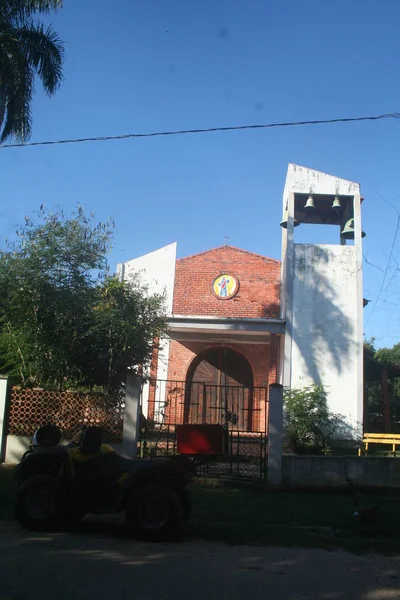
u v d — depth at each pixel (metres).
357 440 18.03
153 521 6.78
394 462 10.83
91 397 12.16
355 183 19.98
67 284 12.20
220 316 20.08
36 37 14.32
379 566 6.03
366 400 22.80
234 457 11.43
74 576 5.16
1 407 12.05
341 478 10.76
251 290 21.62
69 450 7.48
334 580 5.45
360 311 19.03
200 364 21.61
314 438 16.28
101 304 12.43
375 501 9.85
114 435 12.04
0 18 13.71
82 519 7.89
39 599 4.53
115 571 5.38
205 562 5.86
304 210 20.94
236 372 21.52
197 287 21.62
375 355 32.75
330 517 8.34
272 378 19.78
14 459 11.94
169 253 21.36
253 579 5.35
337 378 18.55
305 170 20.02
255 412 20.73
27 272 11.90
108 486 7.23
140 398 11.99
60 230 12.28
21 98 13.66
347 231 20.20
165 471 7.00
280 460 10.82
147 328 13.29
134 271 21.12
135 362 13.02
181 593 4.83
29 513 7.05
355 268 19.39
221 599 4.72
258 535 7.11
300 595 4.93
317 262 19.41
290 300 19.08
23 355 12.37
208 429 10.76
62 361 12.20
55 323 11.98
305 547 6.73
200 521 7.79
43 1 13.93
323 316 19.02
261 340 21.27
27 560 5.62
